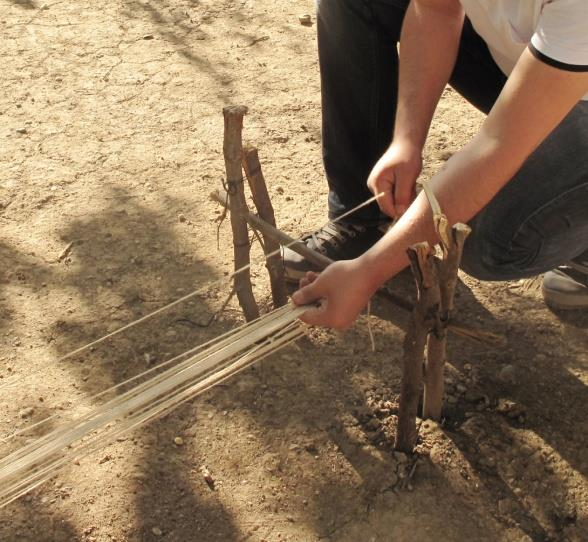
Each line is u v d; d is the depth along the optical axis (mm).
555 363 2381
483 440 2156
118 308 2555
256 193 2262
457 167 1678
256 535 1965
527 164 1967
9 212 2918
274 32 4012
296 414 2234
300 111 3461
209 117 3414
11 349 2424
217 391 2289
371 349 2420
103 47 3854
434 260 1785
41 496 2029
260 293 2602
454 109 3475
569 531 1966
